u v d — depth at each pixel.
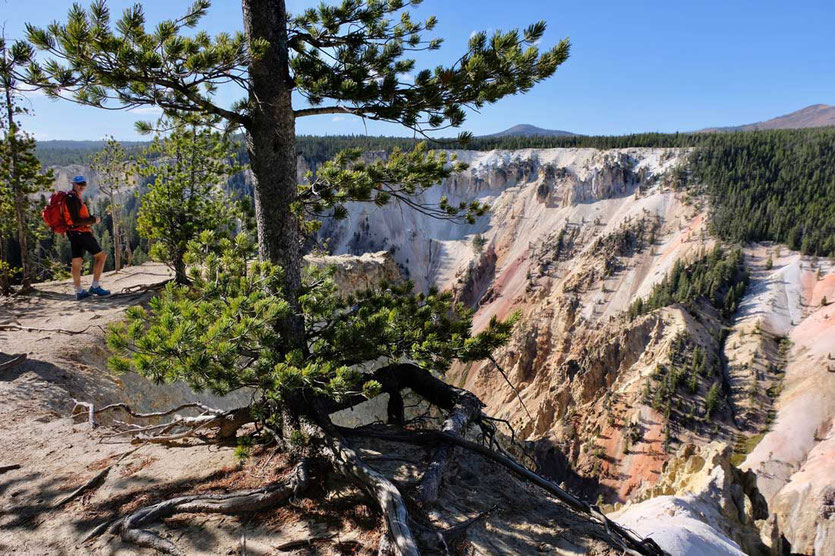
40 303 15.91
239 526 4.66
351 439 6.15
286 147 6.05
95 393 10.61
